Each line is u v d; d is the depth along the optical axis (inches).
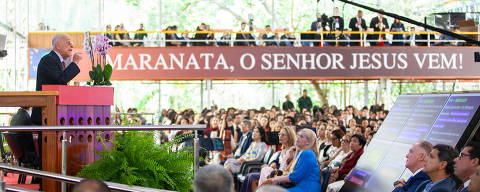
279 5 1115.9
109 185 191.8
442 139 232.2
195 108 1072.8
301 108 920.3
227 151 538.3
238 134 604.4
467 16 806.5
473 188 194.1
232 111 786.8
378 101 884.6
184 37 800.3
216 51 764.6
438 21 810.2
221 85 1005.8
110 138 260.5
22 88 704.4
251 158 472.7
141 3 971.9
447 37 797.9
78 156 247.4
